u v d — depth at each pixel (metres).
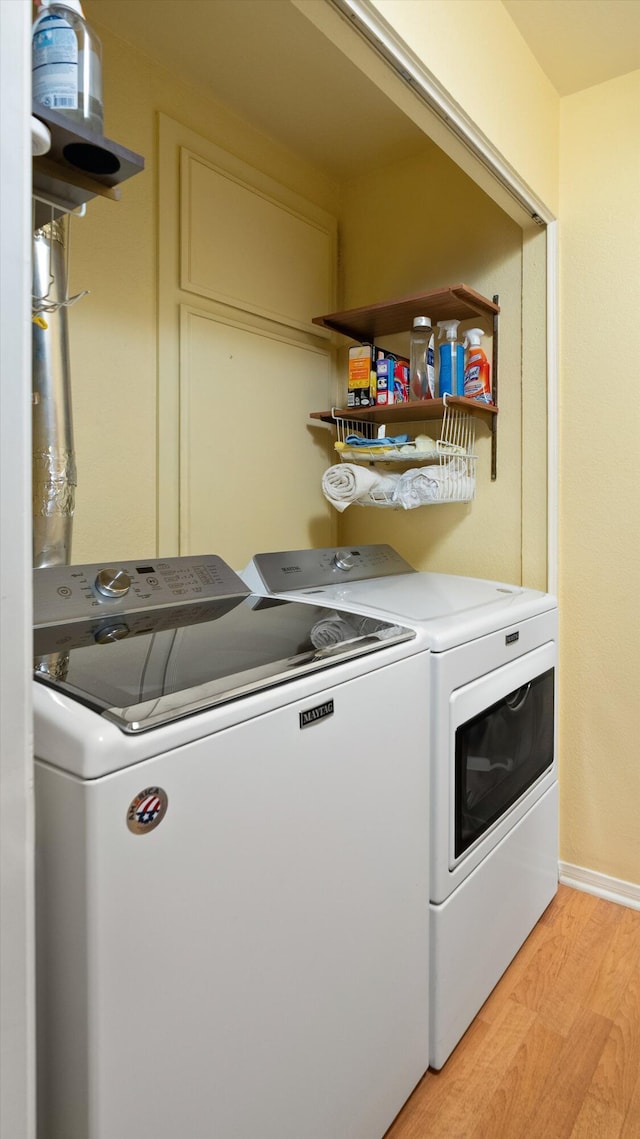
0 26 0.58
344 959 1.10
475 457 2.12
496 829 1.61
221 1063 0.87
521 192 1.77
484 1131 1.28
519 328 2.07
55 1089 0.76
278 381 2.18
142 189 1.73
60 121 0.86
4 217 0.59
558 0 1.57
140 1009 0.76
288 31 1.65
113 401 1.69
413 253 2.27
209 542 1.95
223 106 1.95
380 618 1.42
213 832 0.84
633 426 1.90
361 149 2.20
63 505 1.25
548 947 1.81
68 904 0.72
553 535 2.02
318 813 1.02
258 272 2.07
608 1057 1.44
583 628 2.02
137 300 1.73
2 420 0.59
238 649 1.09
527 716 1.80
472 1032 1.52
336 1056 1.09
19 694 0.62
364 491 1.98
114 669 0.93
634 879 1.99
